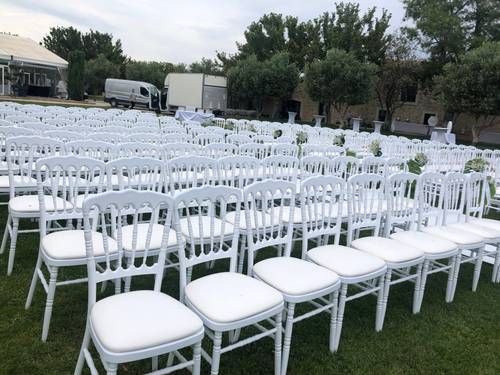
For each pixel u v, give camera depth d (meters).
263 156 5.67
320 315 3.08
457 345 2.85
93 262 1.94
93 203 1.88
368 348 2.71
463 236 3.57
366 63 22.92
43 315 2.66
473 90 18.02
